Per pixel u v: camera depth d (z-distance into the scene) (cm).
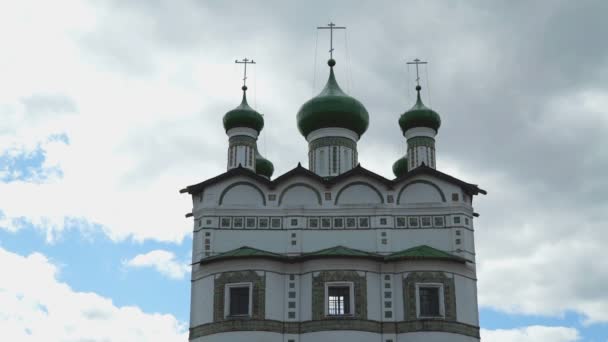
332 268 4694
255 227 4912
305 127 5903
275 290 4688
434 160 5950
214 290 4709
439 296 4669
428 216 4925
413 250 4809
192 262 4894
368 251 4838
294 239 4872
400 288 4700
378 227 4894
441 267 4719
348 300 4666
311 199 4984
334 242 4869
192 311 4762
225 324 4581
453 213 4922
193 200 5084
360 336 4553
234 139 6028
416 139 5969
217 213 4947
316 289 4662
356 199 4978
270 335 4572
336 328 4556
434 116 5978
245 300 4672
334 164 5744
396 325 4616
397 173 6744
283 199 4984
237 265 4706
